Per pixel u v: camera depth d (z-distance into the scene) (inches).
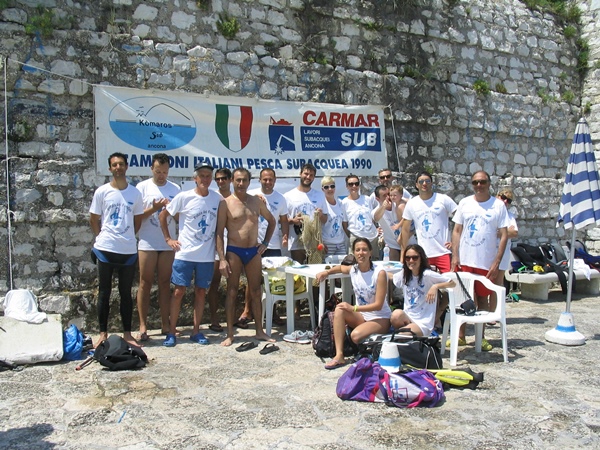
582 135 273.4
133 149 293.7
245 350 247.1
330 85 348.8
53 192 276.4
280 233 303.4
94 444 155.3
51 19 276.2
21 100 271.4
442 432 164.4
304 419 172.7
